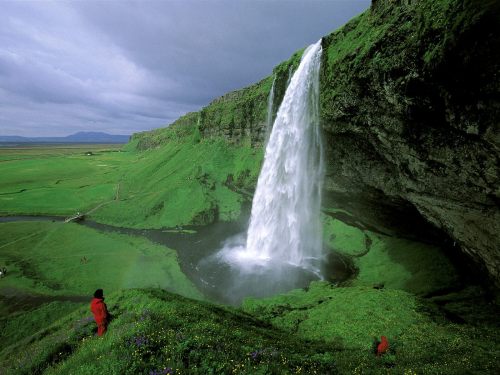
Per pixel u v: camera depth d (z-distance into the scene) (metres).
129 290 26.02
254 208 62.47
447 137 25.25
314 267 45.12
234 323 20.20
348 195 46.50
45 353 15.07
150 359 11.29
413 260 37.69
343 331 22.66
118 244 57.91
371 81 30.84
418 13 25.91
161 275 45.00
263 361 12.41
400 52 26.62
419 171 30.48
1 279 43.44
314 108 46.28
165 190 83.25
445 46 21.64
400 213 39.81
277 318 26.86
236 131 91.56
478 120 21.27
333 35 43.31
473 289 30.34
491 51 19.03
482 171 23.30
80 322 19.39
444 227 31.67
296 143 52.31
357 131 36.50
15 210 80.31
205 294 39.72
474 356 16.14
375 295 27.05
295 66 57.06
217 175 83.88
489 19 18.91
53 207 83.81
